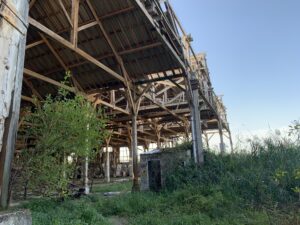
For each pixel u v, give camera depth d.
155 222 6.30
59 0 8.01
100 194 11.48
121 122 19.56
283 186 6.86
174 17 11.23
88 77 12.46
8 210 1.73
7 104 1.84
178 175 10.34
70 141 5.95
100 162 26.64
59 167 5.64
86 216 6.29
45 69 12.05
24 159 5.48
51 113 5.71
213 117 19.83
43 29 6.76
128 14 9.75
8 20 1.87
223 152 11.24
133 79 12.73
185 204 7.70
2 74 1.79
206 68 16.42
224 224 5.73
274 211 5.65
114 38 10.79
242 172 8.55
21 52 2.03
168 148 12.02
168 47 10.04
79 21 10.06
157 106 16.41
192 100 12.18
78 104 6.50
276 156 8.41
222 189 7.93
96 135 6.59
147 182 11.31
